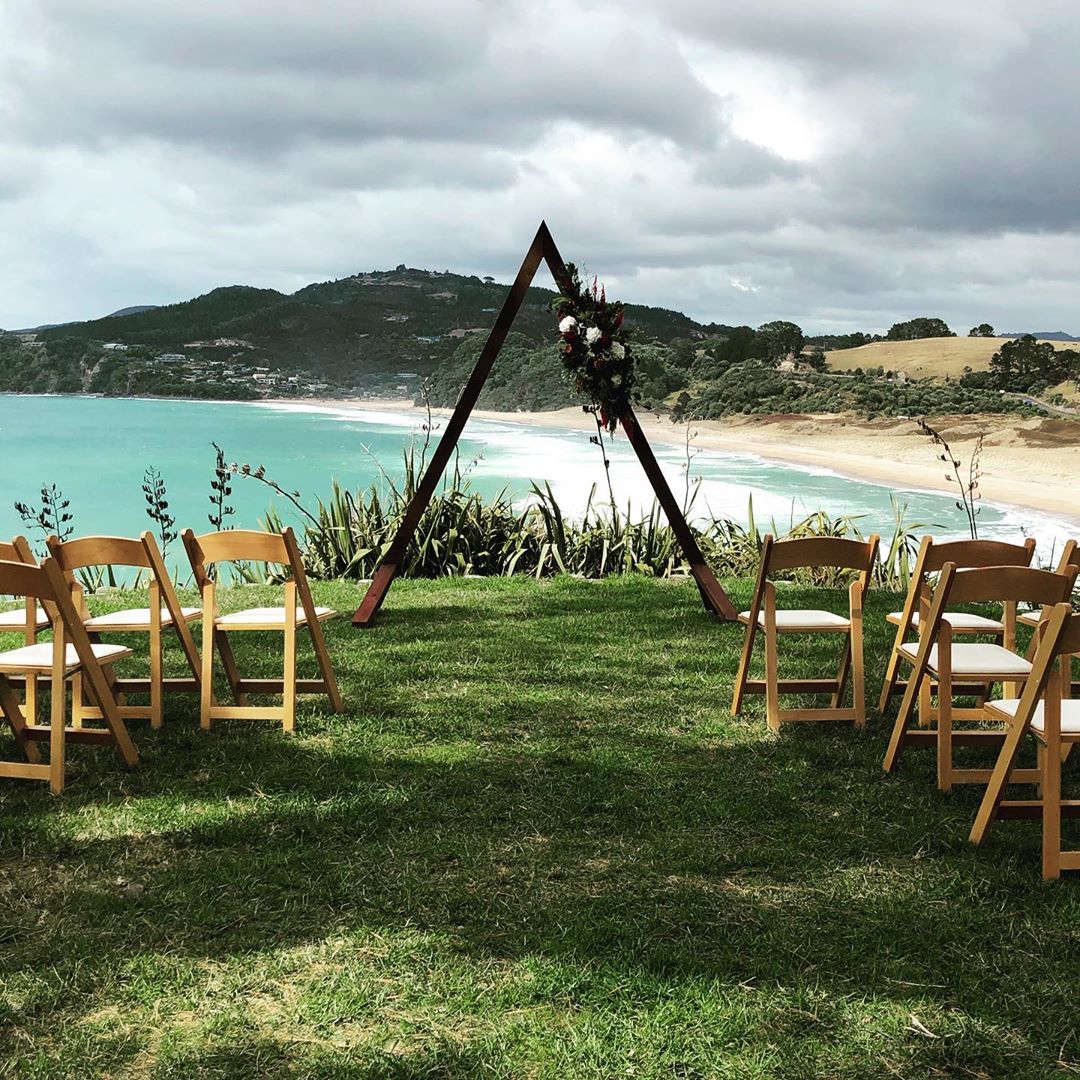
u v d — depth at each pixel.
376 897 3.41
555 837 3.92
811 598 8.97
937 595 4.37
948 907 3.36
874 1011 2.78
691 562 8.26
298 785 4.44
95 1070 2.53
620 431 64.12
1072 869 3.56
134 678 6.15
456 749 4.91
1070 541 5.06
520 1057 2.58
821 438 53.16
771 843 3.87
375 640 7.26
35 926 3.23
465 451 45.12
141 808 4.17
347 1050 2.61
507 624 7.81
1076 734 3.58
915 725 5.38
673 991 2.85
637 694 5.90
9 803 4.24
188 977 2.93
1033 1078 2.51
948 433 50.38
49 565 4.23
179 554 14.51
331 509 11.03
